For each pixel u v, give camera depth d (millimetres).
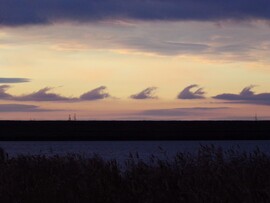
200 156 17094
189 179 15703
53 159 20266
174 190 15633
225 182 15195
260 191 14195
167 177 16203
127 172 17641
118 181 17062
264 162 16719
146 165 17422
